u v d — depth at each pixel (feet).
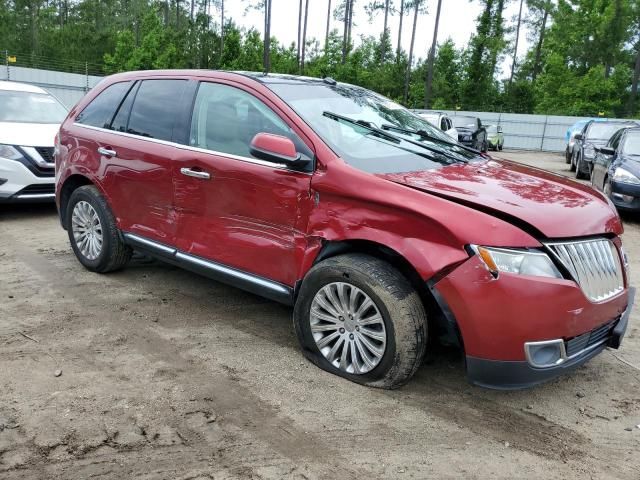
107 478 8.48
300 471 8.80
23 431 9.57
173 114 14.75
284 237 12.10
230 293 16.55
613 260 10.97
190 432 9.71
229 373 11.80
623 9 156.87
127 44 142.51
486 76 149.79
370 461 9.12
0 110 27.14
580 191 11.96
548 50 185.37
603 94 154.10
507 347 9.71
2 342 12.92
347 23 178.50
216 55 128.67
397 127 14.17
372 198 10.64
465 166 12.68
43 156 24.95
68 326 13.92
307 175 11.63
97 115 17.15
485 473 8.95
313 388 11.25
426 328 10.63
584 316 10.03
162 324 14.23
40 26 192.65
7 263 18.83
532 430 10.21
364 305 10.93
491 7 145.07
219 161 13.14
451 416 10.52
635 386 11.97
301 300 11.84
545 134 114.42
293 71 141.08
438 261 9.89
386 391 11.21
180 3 195.93
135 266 18.72
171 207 14.43
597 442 9.93
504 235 9.64
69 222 18.01
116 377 11.50
